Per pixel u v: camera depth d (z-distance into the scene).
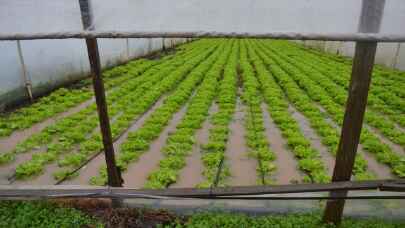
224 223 5.39
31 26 3.52
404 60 18.44
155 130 9.95
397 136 9.80
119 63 20.38
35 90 12.95
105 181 7.12
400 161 8.20
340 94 13.66
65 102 12.59
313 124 10.66
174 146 8.77
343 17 3.16
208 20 3.27
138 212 5.67
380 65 21.02
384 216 5.56
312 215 5.52
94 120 10.70
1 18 3.47
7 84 11.48
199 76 16.94
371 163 8.30
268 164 7.88
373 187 4.34
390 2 3.12
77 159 8.05
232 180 7.34
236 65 20.62
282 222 5.33
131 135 9.55
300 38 3.27
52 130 9.88
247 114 11.61
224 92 14.07
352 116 4.18
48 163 8.13
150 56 25.59
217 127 10.14
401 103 12.56
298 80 16.64
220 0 3.16
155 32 3.38
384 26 3.20
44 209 5.58
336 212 5.05
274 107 12.15
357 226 5.18
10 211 5.57
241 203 5.92
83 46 16.39
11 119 10.62
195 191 4.75
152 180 7.23
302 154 8.45
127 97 13.25
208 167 7.88
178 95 13.45
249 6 3.16
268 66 20.88
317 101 13.51
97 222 5.43
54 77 14.18
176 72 17.52
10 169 7.87
